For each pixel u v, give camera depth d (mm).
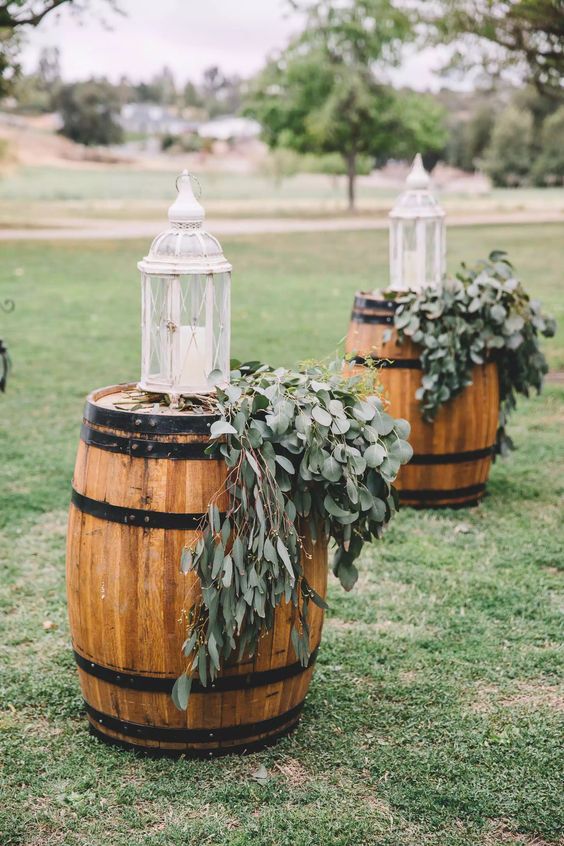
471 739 4043
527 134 79000
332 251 29484
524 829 3457
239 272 24188
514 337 6641
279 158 65312
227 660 3711
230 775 3771
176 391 3826
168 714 3799
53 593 5664
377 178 89688
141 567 3646
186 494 3617
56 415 9914
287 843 3357
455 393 6684
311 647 4000
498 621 5258
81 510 3795
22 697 4410
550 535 6547
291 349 13352
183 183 3844
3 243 30219
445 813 3537
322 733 4094
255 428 3580
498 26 13031
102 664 3832
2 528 6719
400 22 13719
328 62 49281
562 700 4410
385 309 6754
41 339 14500
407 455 3764
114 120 104500
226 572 3469
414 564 6066
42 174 80812
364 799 3635
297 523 3787
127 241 31656
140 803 3615
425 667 4727
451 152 86688
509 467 8148
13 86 27375
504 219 43094
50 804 3600
